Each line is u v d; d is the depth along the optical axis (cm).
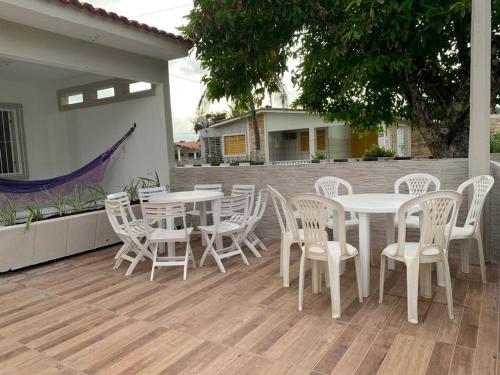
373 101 607
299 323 262
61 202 475
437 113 530
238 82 576
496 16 386
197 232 518
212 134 1364
